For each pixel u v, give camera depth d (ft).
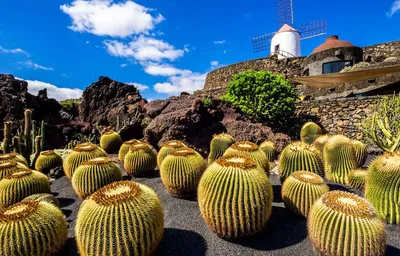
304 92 55.36
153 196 11.07
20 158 21.66
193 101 31.37
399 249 11.00
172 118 29.32
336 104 38.32
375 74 38.29
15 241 9.73
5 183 15.57
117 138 32.35
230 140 21.74
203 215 12.07
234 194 11.04
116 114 42.63
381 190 12.85
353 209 9.66
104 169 16.88
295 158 15.88
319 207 10.32
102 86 46.62
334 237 9.53
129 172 21.34
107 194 10.44
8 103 37.86
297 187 13.28
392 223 12.65
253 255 10.83
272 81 37.40
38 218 10.52
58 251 11.05
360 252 9.21
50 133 38.22
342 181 18.31
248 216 11.09
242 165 11.60
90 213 9.74
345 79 41.93
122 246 9.45
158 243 10.69
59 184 21.42
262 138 30.58
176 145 20.90
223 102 34.86
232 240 11.60
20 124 36.52
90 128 42.80
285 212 14.03
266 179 11.96
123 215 9.59
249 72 38.75
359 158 21.11
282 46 87.61
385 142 28.27
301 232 12.17
